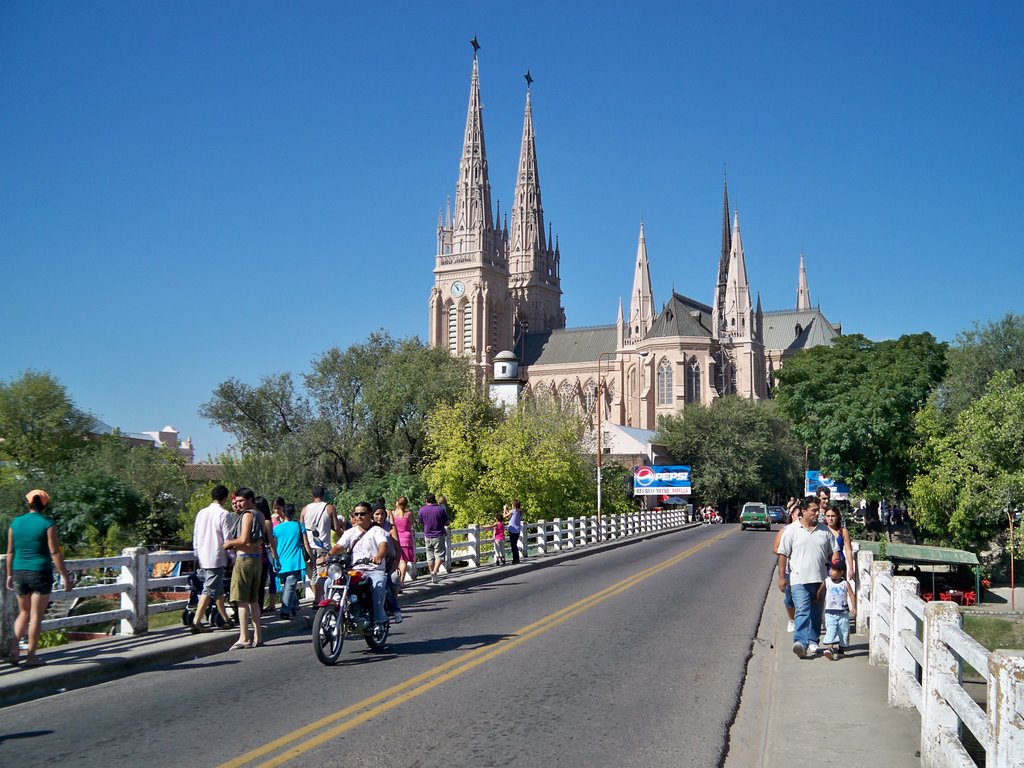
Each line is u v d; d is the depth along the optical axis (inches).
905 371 2274.9
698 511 3804.1
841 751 312.3
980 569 1519.4
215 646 539.8
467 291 5807.1
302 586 712.4
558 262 6929.1
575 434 2128.4
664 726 355.3
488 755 310.8
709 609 733.9
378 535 522.3
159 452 2282.2
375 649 520.4
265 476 2431.1
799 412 2556.6
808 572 511.2
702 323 5654.5
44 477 1802.4
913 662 377.1
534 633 591.8
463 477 2046.0
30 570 447.5
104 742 328.8
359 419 2731.3
